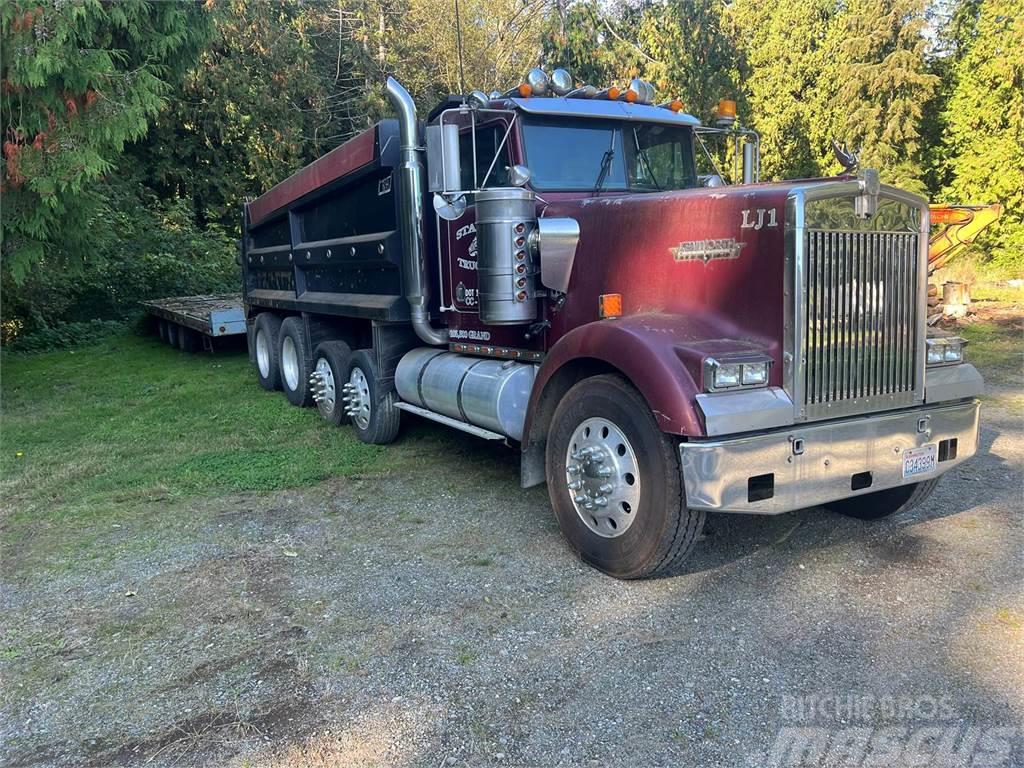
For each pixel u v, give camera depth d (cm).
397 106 560
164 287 1748
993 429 684
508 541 460
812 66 2436
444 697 303
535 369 503
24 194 910
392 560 438
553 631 351
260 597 397
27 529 509
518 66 2564
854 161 446
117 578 427
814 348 364
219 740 282
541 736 278
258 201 968
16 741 287
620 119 533
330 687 313
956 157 2348
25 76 830
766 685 303
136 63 1037
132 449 694
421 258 580
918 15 2253
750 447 349
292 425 775
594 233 459
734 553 430
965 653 321
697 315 399
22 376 1145
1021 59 1981
